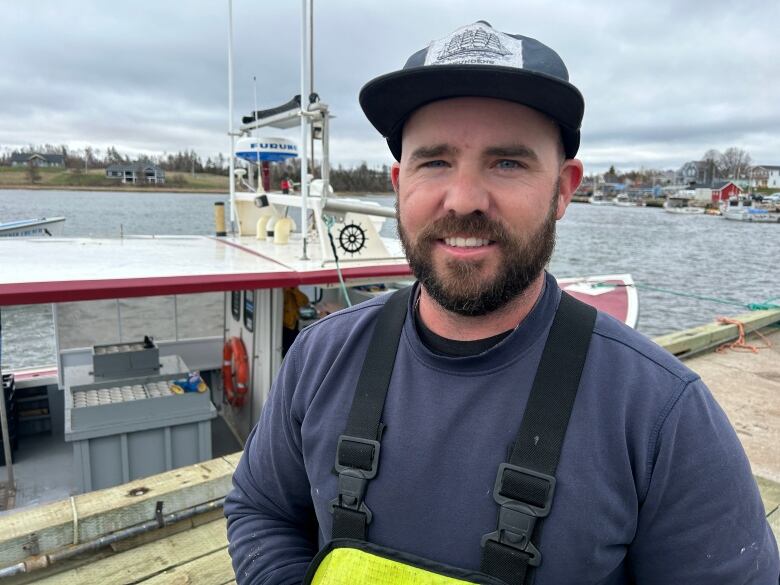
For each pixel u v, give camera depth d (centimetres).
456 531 99
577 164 115
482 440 101
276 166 604
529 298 108
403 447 105
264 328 420
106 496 252
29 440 451
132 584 225
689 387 99
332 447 114
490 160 101
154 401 379
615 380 100
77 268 361
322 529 116
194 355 514
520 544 93
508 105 99
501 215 100
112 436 371
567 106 98
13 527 228
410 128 108
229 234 583
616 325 110
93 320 456
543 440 97
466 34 104
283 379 132
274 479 134
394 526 104
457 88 98
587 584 95
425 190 105
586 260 2836
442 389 106
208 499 266
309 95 415
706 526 95
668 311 1706
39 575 227
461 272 101
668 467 95
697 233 4938
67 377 424
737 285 2231
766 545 100
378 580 98
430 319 114
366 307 130
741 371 510
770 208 8431
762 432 381
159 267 377
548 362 102
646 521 98
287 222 508
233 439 489
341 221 410
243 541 134
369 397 111
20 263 374
